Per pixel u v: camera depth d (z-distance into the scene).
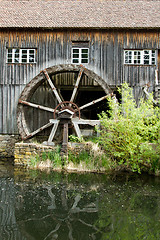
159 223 3.35
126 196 4.38
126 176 5.70
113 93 8.14
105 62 8.35
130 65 8.37
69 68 7.67
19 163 6.90
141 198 4.29
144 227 3.22
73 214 3.60
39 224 3.27
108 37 8.38
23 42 8.51
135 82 8.35
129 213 3.66
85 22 8.30
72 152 6.65
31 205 3.91
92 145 6.63
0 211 3.64
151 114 5.90
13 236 2.94
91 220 3.42
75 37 8.41
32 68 8.48
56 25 8.17
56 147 6.84
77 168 6.24
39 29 8.41
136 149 5.88
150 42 8.33
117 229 3.16
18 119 7.77
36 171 6.09
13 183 5.08
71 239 2.91
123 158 6.13
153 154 5.71
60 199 4.20
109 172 6.00
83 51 8.50
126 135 5.72
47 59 8.45
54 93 7.68
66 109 7.07
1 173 5.91
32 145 6.86
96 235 3.00
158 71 8.43
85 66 8.39
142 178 5.55
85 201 4.12
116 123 5.87
